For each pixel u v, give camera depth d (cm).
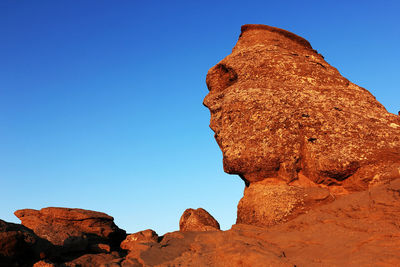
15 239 1185
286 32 2097
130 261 1192
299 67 1853
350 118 1647
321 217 1266
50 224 1491
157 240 1463
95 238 1525
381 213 1145
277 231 1293
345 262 954
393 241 983
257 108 1695
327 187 1552
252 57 1925
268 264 982
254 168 1599
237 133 1694
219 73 2028
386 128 1611
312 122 1636
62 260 1286
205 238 1334
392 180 1429
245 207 1605
